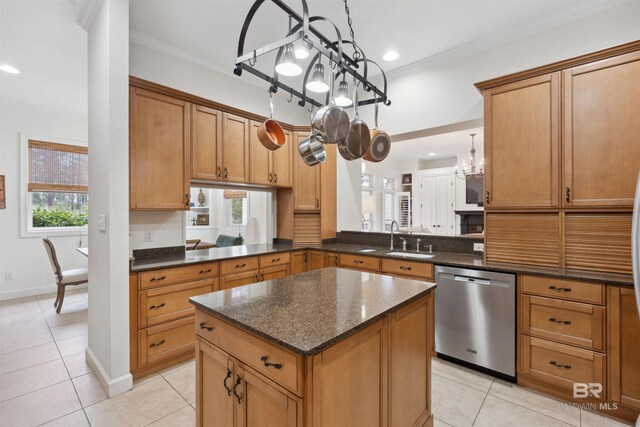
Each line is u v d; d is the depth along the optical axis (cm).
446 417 191
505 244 250
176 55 301
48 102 429
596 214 212
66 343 292
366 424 129
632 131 197
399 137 362
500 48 281
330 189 412
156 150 262
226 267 287
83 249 396
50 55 306
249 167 338
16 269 435
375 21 259
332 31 272
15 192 434
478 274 238
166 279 244
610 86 204
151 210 283
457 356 251
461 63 304
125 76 212
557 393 209
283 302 149
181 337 253
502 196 247
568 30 248
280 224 411
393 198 845
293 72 161
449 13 249
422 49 301
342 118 153
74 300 427
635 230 139
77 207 493
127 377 216
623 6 227
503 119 246
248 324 120
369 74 351
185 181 280
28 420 186
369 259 316
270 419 113
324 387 107
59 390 216
